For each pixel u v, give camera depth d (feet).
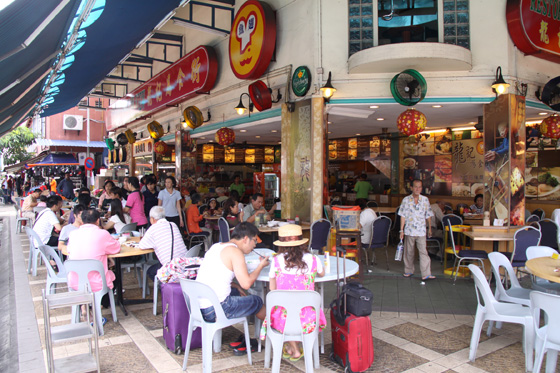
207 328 11.52
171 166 49.39
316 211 24.71
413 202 22.16
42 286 21.45
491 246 22.79
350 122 31.50
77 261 14.47
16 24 12.78
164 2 20.81
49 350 10.68
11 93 23.16
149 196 29.81
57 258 17.61
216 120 35.70
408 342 13.79
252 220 24.43
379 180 40.73
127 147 60.34
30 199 40.57
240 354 12.96
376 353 12.90
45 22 13.96
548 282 15.72
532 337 11.60
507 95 22.48
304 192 25.57
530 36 22.72
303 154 25.49
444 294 19.39
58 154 76.18
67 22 17.29
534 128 32.37
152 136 44.70
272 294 10.93
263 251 16.22
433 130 36.45
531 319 11.63
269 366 12.14
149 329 15.29
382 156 39.47
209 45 35.86
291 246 12.02
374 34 24.27
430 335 14.42
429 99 23.75
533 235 18.86
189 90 35.96
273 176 37.70
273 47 26.94
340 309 12.05
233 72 29.91
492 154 23.52
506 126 22.54
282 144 26.68
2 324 16.96
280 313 11.27
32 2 11.76
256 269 12.32
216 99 35.53
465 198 34.35
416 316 16.40
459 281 21.68
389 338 14.14
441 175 36.22
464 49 21.91
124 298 19.10
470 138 34.32
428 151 36.96
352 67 23.16
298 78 25.40
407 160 38.22
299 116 25.73
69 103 49.03
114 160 67.36
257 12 27.20
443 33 23.73
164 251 16.28
